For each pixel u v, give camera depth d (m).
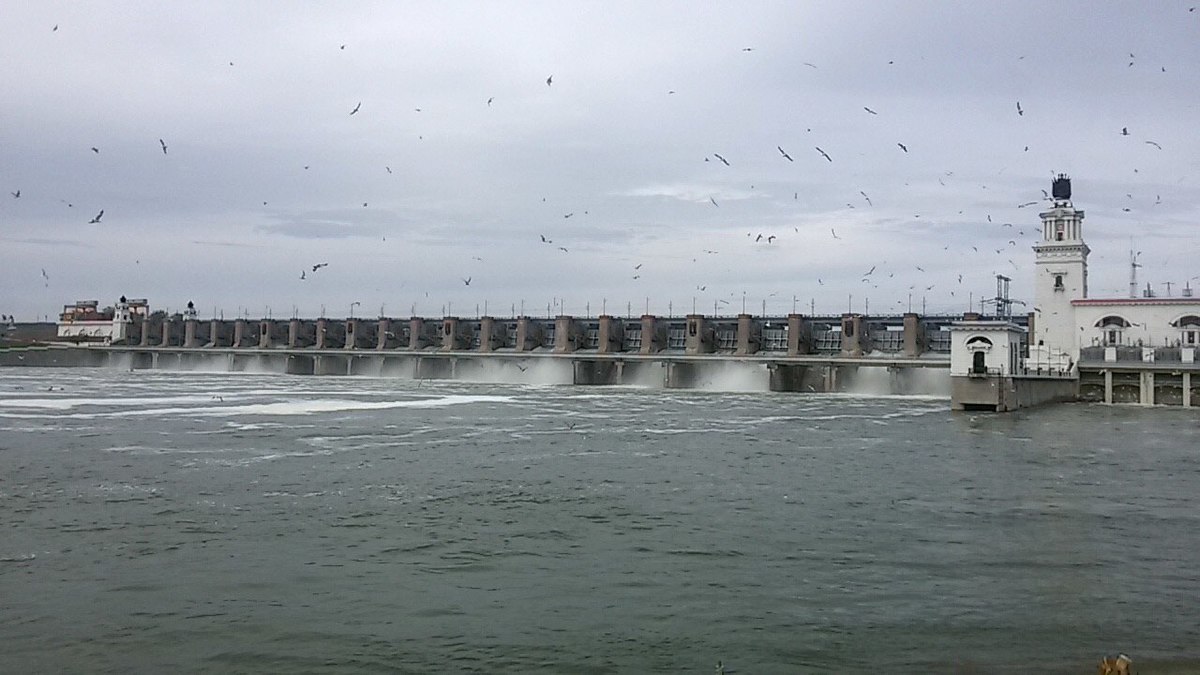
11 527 30.84
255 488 38.31
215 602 22.92
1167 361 95.94
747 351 127.94
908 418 75.38
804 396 109.81
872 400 101.88
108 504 34.72
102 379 131.62
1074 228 104.75
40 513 33.06
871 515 33.44
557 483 40.09
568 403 92.25
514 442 55.62
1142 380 96.44
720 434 61.19
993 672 18.64
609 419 72.88
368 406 84.25
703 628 21.17
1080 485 40.06
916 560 27.12
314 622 21.47
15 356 179.00
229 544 28.70
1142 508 34.94
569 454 49.94
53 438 54.97
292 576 25.19
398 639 20.41
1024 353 105.56
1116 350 98.81
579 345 143.12
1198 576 25.61
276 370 170.50
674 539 29.62
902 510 34.34
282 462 45.78
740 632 20.92
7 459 45.97
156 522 31.72
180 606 22.59
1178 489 39.12
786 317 127.62
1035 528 31.38
